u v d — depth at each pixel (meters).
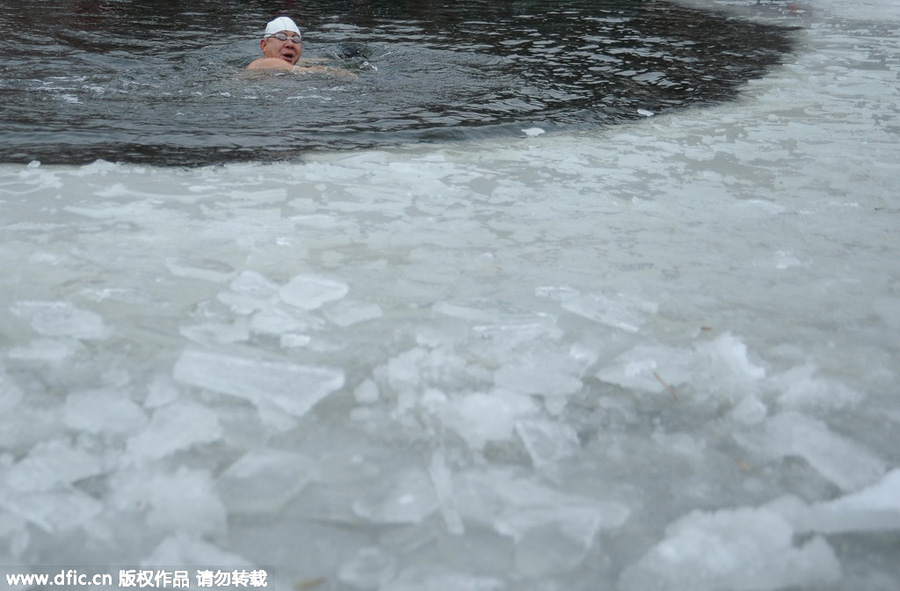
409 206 2.33
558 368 1.48
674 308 1.73
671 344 1.58
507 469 1.21
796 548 1.06
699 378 1.46
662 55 5.73
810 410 1.38
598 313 1.68
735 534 1.07
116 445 1.22
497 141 3.23
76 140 2.95
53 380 1.37
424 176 2.65
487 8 8.21
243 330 1.55
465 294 1.75
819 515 1.12
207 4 7.94
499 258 1.96
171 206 2.25
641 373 1.46
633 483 1.19
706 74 4.99
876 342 1.61
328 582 0.98
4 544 1.02
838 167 2.89
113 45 5.50
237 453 1.22
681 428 1.32
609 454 1.25
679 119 3.73
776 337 1.62
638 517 1.12
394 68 5.00
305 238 2.04
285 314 1.61
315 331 1.56
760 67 5.30
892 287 1.86
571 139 3.29
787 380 1.45
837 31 7.18
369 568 1.01
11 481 1.13
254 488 1.13
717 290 1.83
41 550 1.02
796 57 5.74
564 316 1.68
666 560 1.03
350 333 1.56
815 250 2.09
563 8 8.38
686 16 8.10
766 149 3.15
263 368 1.41
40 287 1.70
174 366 1.40
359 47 5.80
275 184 2.49
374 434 1.27
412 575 0.99
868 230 2.24
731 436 1.31
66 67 4.60
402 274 1.85
